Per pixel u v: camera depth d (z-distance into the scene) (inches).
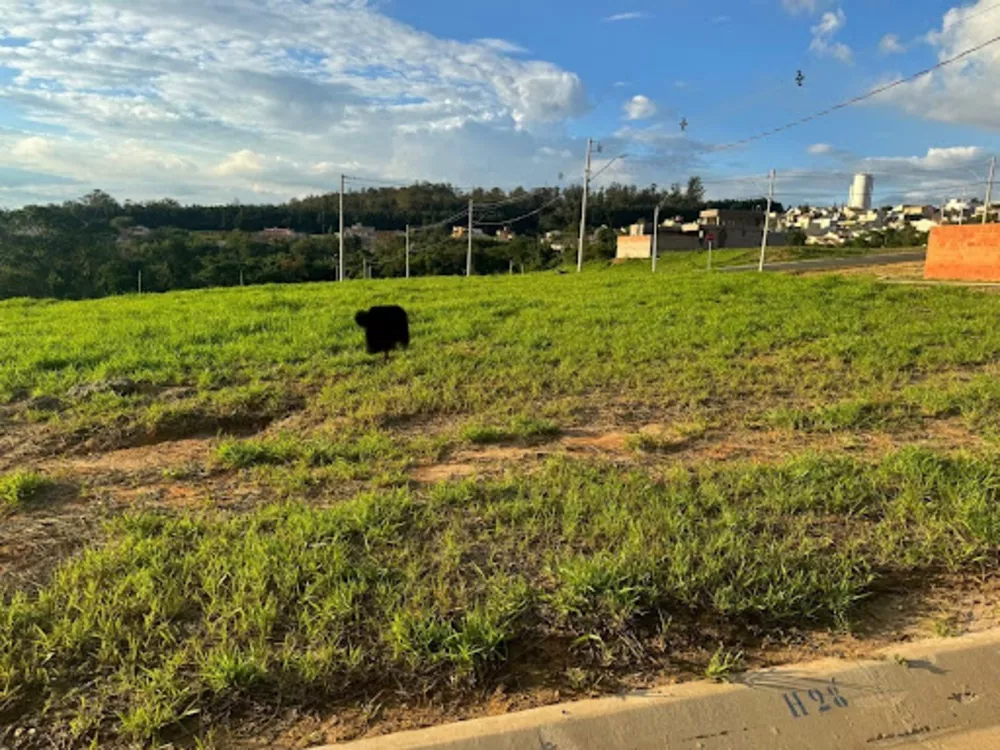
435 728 97.5
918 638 120.6
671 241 2741.1
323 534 143.1
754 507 159.9
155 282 1861.5
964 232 912.3
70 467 200.4
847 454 204.4
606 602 119.0
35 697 99.8
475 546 141.6
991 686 111.4
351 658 106.0
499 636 110.0
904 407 259.3
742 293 656.4
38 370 319.6
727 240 2970.0
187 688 99.3
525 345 380.2
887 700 107.7
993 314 497.7
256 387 281.7
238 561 131.0
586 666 110.7
